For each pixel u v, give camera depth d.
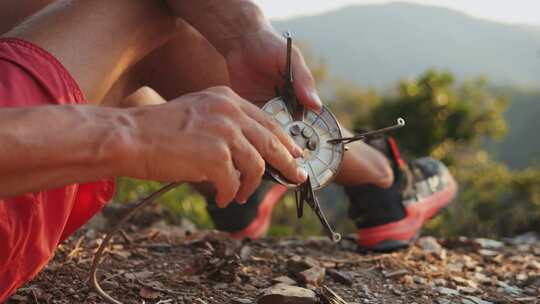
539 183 6.05
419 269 2.03
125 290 1.62
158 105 0.97
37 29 1.30
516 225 3.85
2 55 1.14
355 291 1.79
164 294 1.61
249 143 1.01
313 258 2.08
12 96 1.09
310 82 1.36
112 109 0.95
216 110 0.99
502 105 10.12
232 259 1.76
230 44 1.52
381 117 10.06
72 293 1.57
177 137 0.95
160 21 1.54
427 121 9.59
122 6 1.41
